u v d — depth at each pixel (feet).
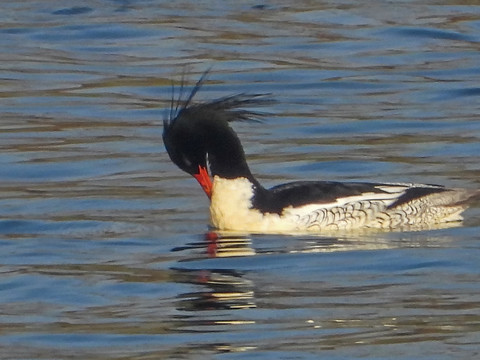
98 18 97.55
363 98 77.92
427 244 50.44
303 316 42.50
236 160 52.29
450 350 39.29
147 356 39.27
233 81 81.15
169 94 78.89
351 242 50.65
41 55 88.43
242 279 46.39
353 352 39.27
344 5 99.76
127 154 66.03
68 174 62.49
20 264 48.60
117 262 48.67
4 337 41.14
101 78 82.58
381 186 53.62
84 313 43.32
